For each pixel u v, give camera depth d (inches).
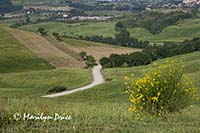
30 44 6820.9
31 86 4436.5
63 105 1056.8
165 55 6530.5
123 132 609.6
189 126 685.9
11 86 4475.9
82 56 6781.5
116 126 658.8
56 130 610.5
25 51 6373.0
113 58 6181.1
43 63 6043.3
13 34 7145.7
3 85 4515.3
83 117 751.7
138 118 734.5
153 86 725.3
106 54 7475.4
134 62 5940.0
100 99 2645.2
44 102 1114.1
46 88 4259.4
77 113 796.0
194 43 6815.9
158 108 738.2
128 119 748.0
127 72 4734.3
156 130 631.8
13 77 4702.3
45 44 7076.8
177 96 738.2
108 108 971.9
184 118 771.4
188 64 4173.2
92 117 761.6
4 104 888.9
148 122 718.5
